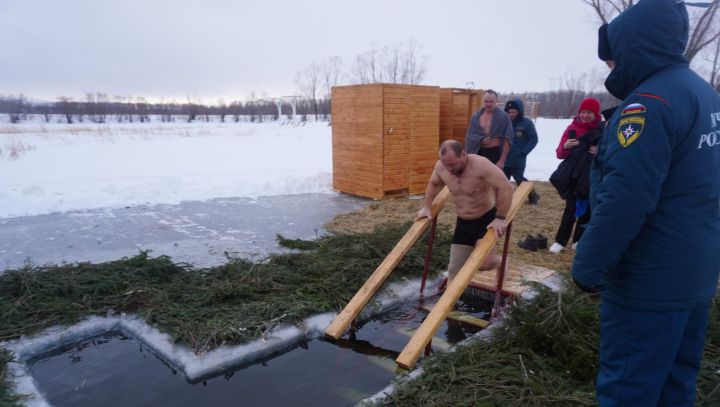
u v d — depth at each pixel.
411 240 4.70
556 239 6.47
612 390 2.33
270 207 9.59
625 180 2.04
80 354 4.12
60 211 9.04
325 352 4.16
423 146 10.74
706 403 3.07
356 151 10.53
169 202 9.97
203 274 5.51
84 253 6.51
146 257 5.79
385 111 9.80
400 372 3.74
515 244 6.84
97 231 7.64
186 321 4.35
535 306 4.34
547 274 5.39
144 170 14.50
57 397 3.48
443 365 3.60
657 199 2.05
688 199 2.11
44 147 20.77
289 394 3.51
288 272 5.52
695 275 2.14
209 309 4.58
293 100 62.19
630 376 2.28
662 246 2.13
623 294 2.26
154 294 4.88
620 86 2.32
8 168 14.30
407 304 5.14
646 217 2.08
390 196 10.39
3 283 4.99
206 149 21.64
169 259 5.80
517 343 3.90
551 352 3.75
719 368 3.45
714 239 2.17
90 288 4.96
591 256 2.17
